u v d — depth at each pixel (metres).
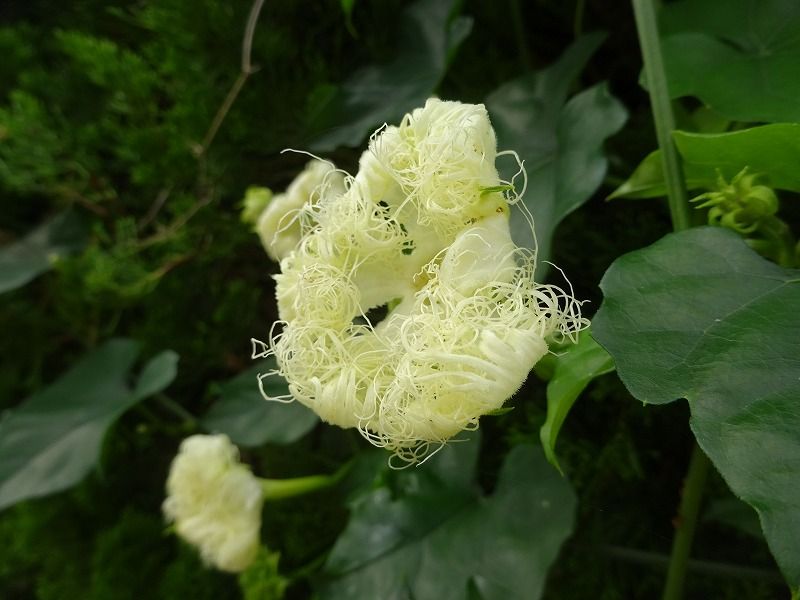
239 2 0.16
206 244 0.18
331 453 0.16
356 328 0.09
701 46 0.10
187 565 0.18
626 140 0.14
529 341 0.08
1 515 0.21
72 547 0.20
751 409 0.06
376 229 0.09
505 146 0.13
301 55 0.17
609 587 0.13
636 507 0.13
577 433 0.13
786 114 0.09
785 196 0.11
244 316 0.18
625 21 0.15
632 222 0.13
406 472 0.13
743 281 0.08
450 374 0.08
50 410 0.18
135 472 0.19
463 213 0.08
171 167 0.17
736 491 0.06
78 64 0.19
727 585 0.13
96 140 0.19
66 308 0.20
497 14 0.15
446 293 0.08
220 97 0.17
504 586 0.12
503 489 0.12
